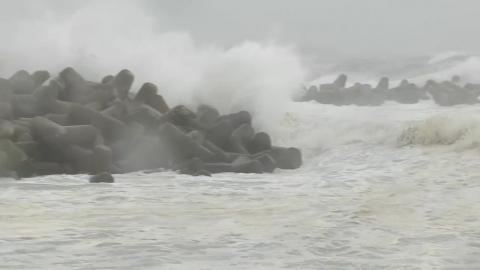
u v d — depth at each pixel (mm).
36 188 45625
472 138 58844
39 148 53062
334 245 30969
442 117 63469
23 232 32812
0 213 37406
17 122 54438
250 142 61438
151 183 48719
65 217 36500
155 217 36688
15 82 60281
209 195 44219
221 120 63344
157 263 28141
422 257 29062
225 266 27859
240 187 47656
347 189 46594
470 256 29203
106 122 56344
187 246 30641
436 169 52344
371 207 39406
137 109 60031
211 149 58125
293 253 29750
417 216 36969
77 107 56406
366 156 60938
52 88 57250
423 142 61906
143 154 55812
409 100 100062
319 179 51500
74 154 52812
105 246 30453
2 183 47250
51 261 28266
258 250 30156
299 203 41312
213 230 33750
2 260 28297
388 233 33125
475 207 39094
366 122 69625
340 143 67062
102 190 45312
